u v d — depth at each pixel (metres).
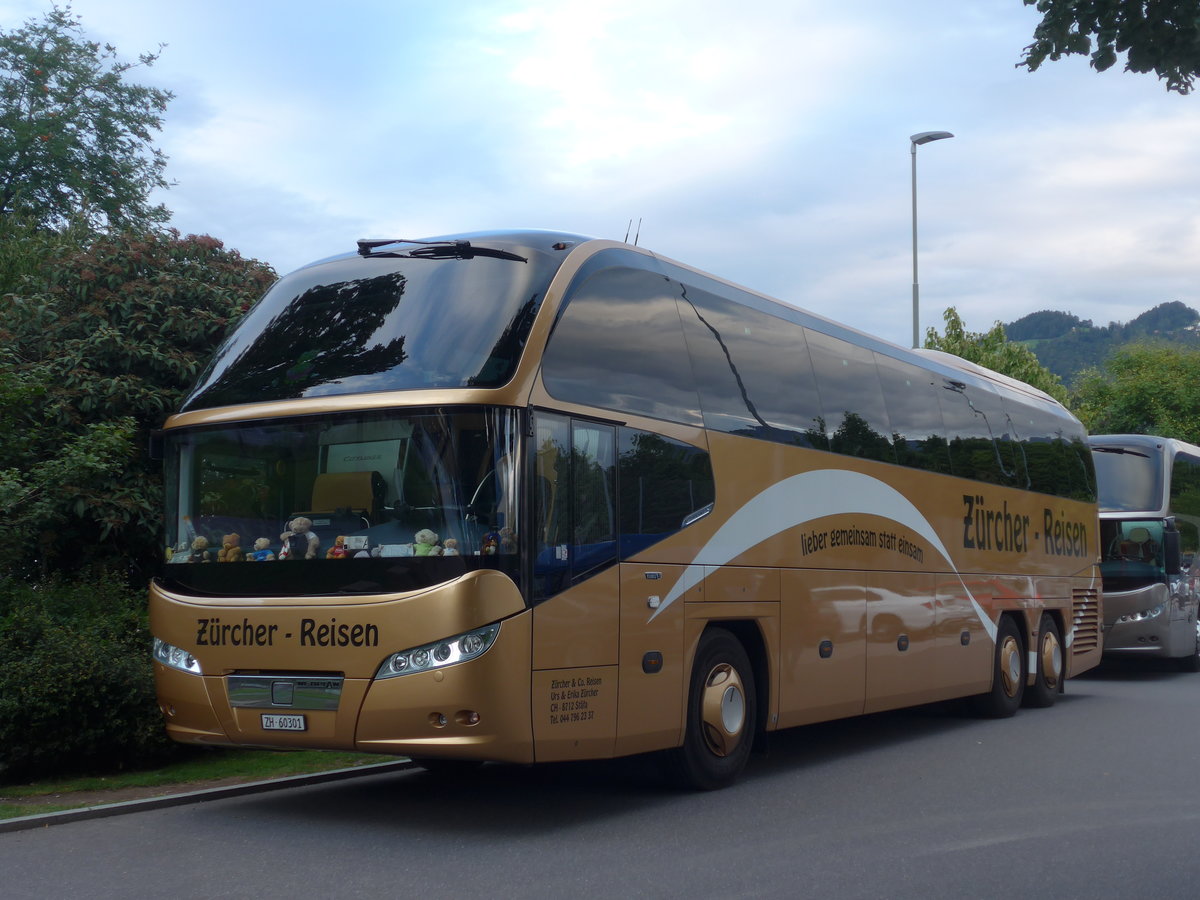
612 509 8.42
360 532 7.77
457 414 7.68
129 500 12.72
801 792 9.47
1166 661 23.44
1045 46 7.92
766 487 10.29
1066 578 17.41
